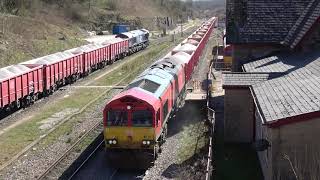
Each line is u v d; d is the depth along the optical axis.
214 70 42.94
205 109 26.12
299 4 26.70
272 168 13.91
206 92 29.53
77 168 18.02
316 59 20.77
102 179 16.98
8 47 44.19
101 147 20.80
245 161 18.53
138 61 51.31
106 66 48.31
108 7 109.00
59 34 62.41
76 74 38.44
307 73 18.52
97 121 25.17
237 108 20.50
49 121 25.44
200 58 49.75
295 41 23.88
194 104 28.48
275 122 13.38
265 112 14.44
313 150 13.58
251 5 26.66
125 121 17.88
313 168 13.63
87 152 20.00
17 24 55.09
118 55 53.44
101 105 29.28
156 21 118.75
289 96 15.55
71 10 89.81
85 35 79.88
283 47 25.77
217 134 22.05
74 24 86.25
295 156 13.73
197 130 22.81
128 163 18.11
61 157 18.98
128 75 41.34
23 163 18.55
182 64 28.70
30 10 74.69
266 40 25.50
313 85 16.00
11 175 17.25
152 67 24.50
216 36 88.19
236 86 19.89
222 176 17.00
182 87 27.98
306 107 13.59
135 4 124.56
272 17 26.30
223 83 20.09
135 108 17.77
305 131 13.54
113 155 18.11
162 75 22.50
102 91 34.31
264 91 17.48
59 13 87.00
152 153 17.97
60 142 21.44
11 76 26.08
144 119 17.80
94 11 99.31
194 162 18.20
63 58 35.28
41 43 51.62
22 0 70.75
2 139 21.98
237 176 16.97
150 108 17.72
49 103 30.11
